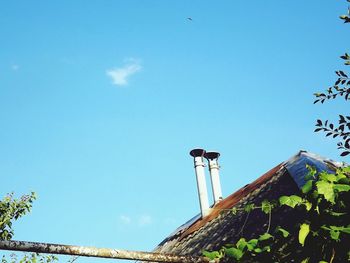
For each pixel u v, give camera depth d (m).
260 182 8.38
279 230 4.22
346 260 3.67
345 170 4.18
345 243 3.71
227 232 6.89
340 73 4.43
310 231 3.90
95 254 3.13
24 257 9.75
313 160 6.59
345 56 4.33
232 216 7.69
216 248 6.52
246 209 4.75
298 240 4.12
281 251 4.10
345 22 4.20
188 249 7.97
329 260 3.75
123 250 3.28
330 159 6.77
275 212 6.03
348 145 4.43
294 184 6.26
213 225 8.31
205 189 10.41
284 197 4.12
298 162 6.91
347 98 4.46
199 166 10.84
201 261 3.77
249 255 4.09
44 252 2.94
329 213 3.86
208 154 11.53
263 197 6.94
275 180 7.30
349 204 3.86
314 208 3.95
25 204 10.35
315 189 4.20
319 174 4.13
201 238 8.02
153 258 3.43
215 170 11.38
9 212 10.12
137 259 3.36
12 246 2.80
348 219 3.82
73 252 3.03
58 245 2.98
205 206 10.08
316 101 4.61
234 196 9.52
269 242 4.16
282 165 7.96
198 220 10.01
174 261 3.58
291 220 5.29
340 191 3.89
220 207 9.54
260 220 6.25
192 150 11.06
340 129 4.47
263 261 4.05
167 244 10.28
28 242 2.87
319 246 3.84
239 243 4.18
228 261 3.98
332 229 3.73
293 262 3.97
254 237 5.69
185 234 9.55
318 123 4.57
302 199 4.06
